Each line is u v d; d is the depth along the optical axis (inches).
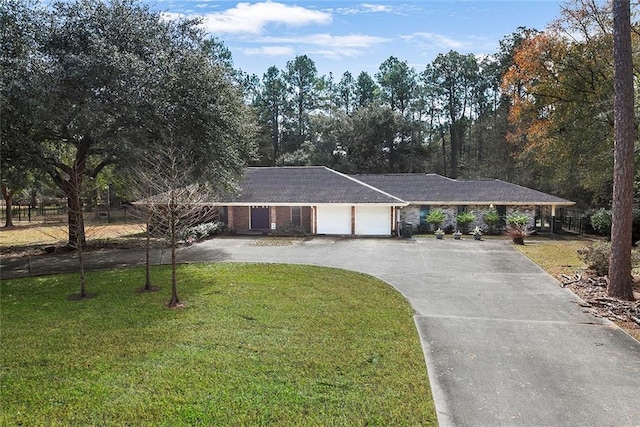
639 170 768.3
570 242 918.4
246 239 945.5
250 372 278.1
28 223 1384.1
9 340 336.2
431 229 1107.9
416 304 447.2
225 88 701.9
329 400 244.2
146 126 634.2
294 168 1186.6
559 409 240.5
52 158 707.4
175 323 374.9
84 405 237.9
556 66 962.1
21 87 522.3
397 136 1892.2
